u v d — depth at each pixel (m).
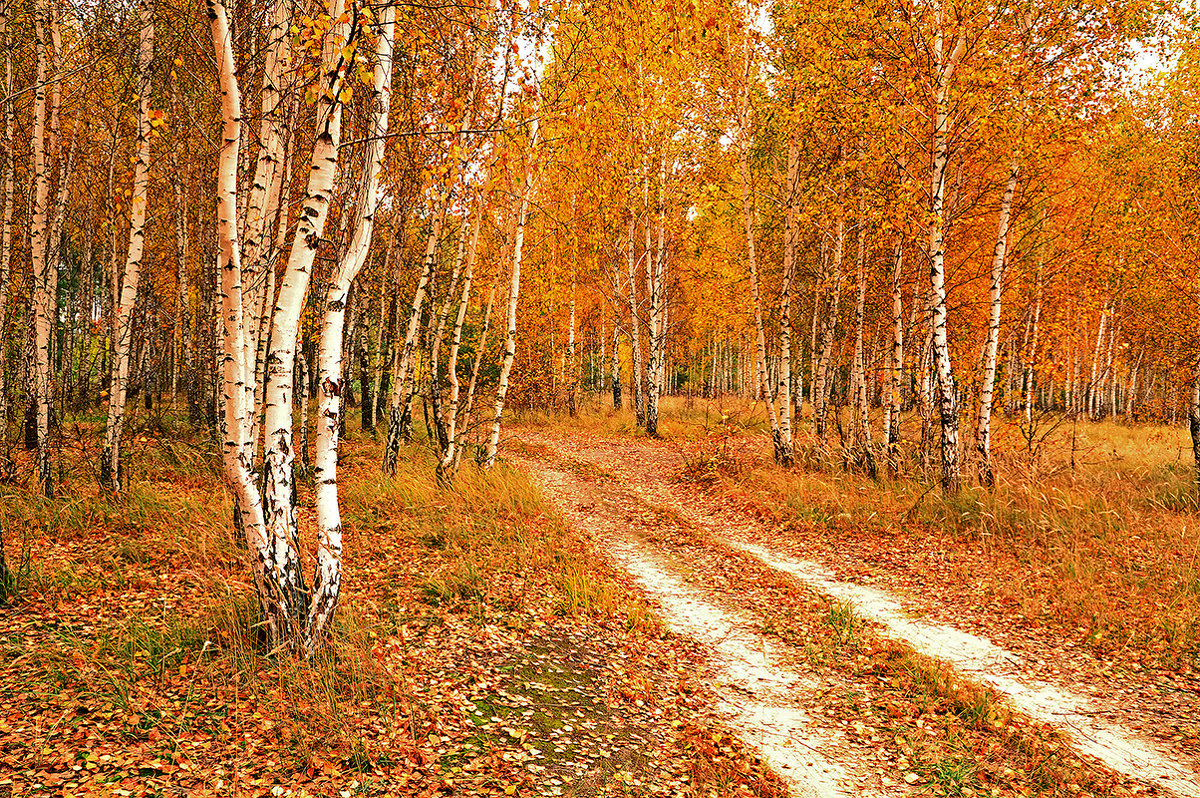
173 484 10.50
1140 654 6.63
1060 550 9.34
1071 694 6.00
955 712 5.65
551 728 4.69
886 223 12.94
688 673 6.30
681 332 33.22
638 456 18.95
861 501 12.16
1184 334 17.14
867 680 6.24
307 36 4.64
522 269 19.64
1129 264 14.82
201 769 3.57
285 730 4.01
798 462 15.62
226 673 4.60
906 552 10.06
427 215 14.20
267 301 8.87
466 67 10.80
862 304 15.86
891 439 15.09
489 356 22.22
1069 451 16.39
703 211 20.53
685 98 17.47
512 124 9.05
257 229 6.98
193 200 16.62
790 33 13.93
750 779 4.47
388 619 6.11
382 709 4.45
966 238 15.45
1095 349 29.78
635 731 4.94
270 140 6.92
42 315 9.27
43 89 9.65
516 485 12.22
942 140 11.63
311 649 4.88
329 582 5.07
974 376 15.26
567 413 28.31
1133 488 12.94
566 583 7.75
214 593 6.10
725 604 8.23
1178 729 5.38
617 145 14.94
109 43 10.80
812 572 9.56
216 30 4.16
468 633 6.09
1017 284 15.80
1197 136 14.39
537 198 14.60
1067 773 4.74
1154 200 15.10
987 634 7.32
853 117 12.53
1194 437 15.20
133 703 4.08
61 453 11.52
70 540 7.58
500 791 3.81
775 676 6.36
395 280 16.66
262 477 4.89
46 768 3.38
